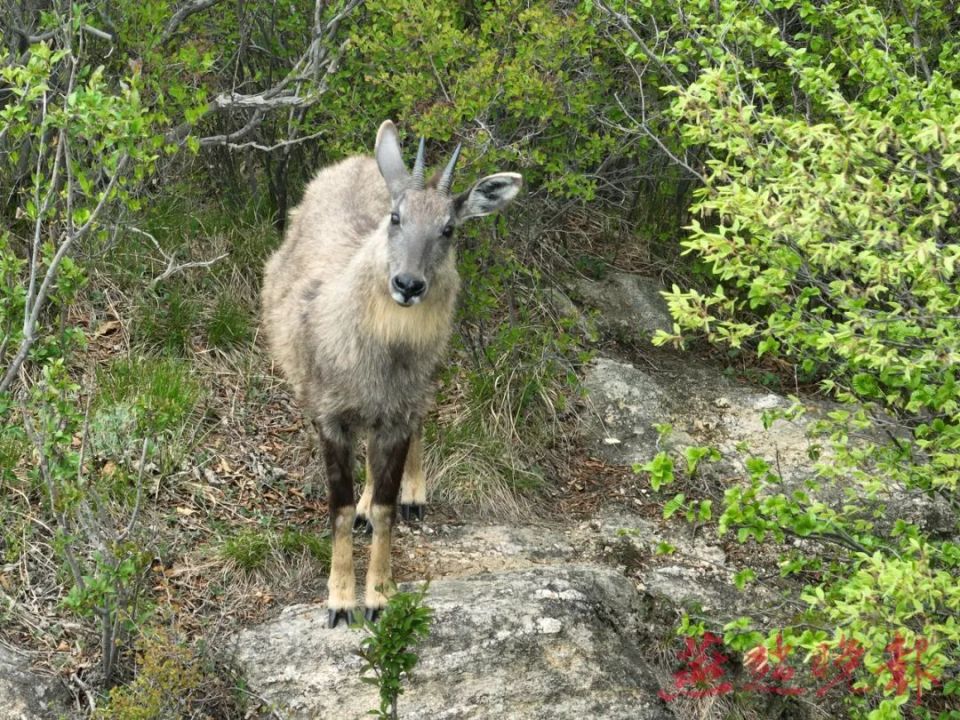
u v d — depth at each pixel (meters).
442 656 5.45
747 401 8.20
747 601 6.54
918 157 5.16
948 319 4.58
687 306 4.79
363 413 5.65
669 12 7.14
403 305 5.31
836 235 4.76
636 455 7.61
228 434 6.71
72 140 5.35
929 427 5.10
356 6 7.41
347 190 6.74
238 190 8.42
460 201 5.62
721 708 6.09
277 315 6.32
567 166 8.01
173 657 5.23
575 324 8.20
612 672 5.64
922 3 6.18
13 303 5.12
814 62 6.52
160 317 7.14
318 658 5.40
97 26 7.09
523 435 7.47
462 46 7.10
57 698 5.02
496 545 6.52
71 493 4.84
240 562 5.85
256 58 8.39
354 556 6.25
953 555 4.87
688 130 5.64
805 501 5.23
